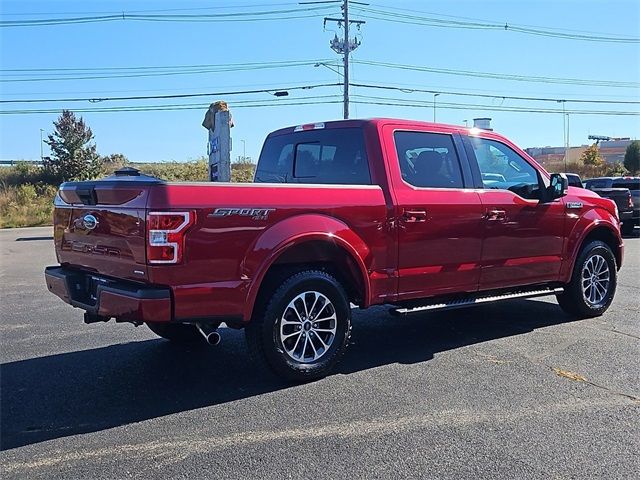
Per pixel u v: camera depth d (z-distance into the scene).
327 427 4.08
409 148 5.66
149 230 4.21
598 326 6.80
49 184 46.25
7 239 21.02
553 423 4.12
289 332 4.90
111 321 7.32
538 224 6.45
